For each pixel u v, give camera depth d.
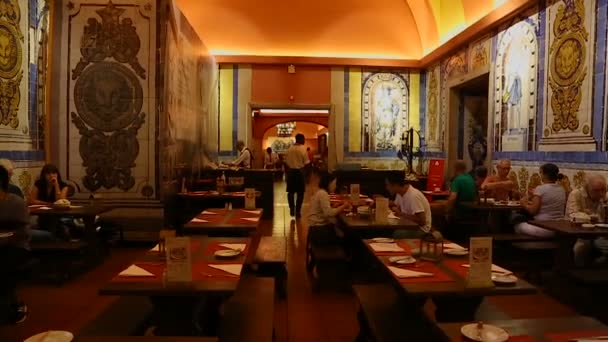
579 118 6.49
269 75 12.91
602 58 6.04
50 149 7.83
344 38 12.91
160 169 7.89
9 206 4.44
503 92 8.61
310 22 12.77
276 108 13.03
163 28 7.82
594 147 6.18
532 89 7.66
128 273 3.11
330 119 13.06
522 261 6.27
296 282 5.94
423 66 12.85
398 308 3.62
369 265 5.92
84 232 6.62
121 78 7.86
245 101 12.91
